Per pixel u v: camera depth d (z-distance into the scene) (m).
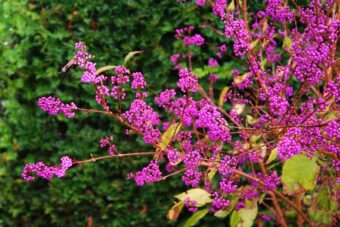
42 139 3.95
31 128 3.94
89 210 3.99
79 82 3.81
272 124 1.64
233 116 2.16
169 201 3.81
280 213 2.43
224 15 1.69
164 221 3.84
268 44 2.42
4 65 3.95
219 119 1.55
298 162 1.59
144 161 3.80
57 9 3.86
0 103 4.00
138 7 3.76
